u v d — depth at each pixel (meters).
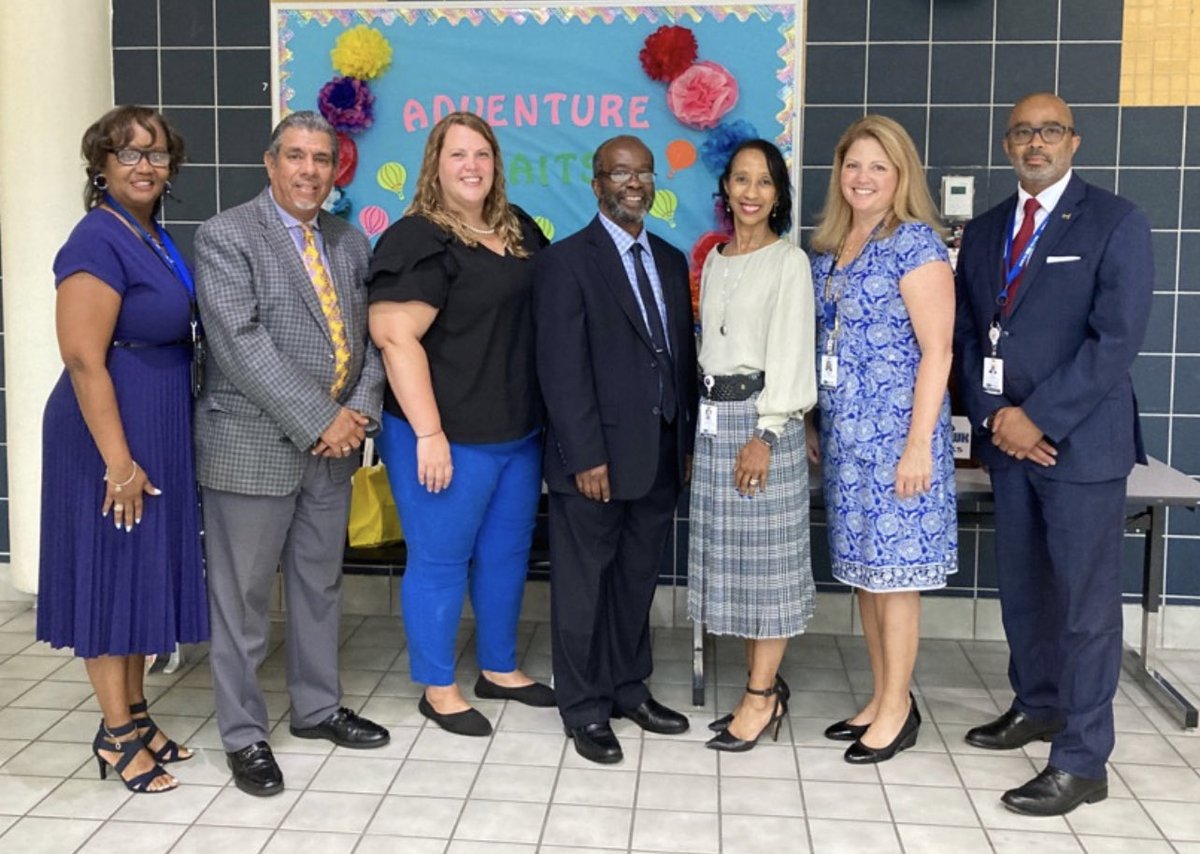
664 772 2.82
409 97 3.78
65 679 3.40
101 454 2.53
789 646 3.76
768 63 3.66
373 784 2.75
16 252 3.77
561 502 2.91
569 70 3.72
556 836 2.51
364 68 3.76
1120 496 2.68
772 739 3.02
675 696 3.31
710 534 2.87
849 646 3.76
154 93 3.88
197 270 2.64
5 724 3.08
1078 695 2.66
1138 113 3.60
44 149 3.72
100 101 3.81
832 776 2.81
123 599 2.60
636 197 2.79
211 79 3.86
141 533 2.60
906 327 2.74
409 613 3.04
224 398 2.69
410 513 2.98
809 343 2.78
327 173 2.72
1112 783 2.78
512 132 3.77
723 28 3.66
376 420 2.83
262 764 2.73
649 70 3.67
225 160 3.88
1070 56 3.60
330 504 2.89
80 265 2.47
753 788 2.74
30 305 3.78
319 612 2.95
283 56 3.81
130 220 2.60
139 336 2.58
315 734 3.00
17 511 3.89
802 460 2.88
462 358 2.88
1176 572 3.77
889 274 2.73
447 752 2.93
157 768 2.75
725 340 2.84
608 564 2.94
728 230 3.72
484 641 3.25
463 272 2.84
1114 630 2.67
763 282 2.79
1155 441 3.71
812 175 3.72
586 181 3.77
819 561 3.87
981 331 2.85
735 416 2.83
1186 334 3.66
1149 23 3.56
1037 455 2.70
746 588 2.84
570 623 2.91
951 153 3.67
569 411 2.78
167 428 2.62
